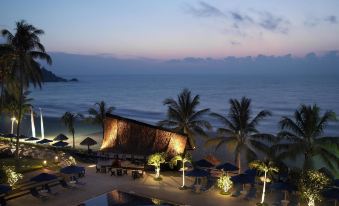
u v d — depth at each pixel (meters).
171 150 37.28
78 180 32.50
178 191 30.05
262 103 152.50
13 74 38.00
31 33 36.59
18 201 26.34
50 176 27.50
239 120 39.06
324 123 33.06
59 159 37.41
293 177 32.28
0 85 42.84
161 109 146.75
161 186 31.36
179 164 36.75
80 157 42.00
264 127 94.31
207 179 33.44
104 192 29.28
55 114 124.50
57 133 76.81
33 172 32.88
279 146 34.38
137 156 41.38
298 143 33.31
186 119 45.41
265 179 27.48
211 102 167.75
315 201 28.27
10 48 36.09
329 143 31.89
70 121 57.75
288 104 147.75
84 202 26.81
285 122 34.03
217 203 27.23
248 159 38.56
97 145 62.53
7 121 91.81
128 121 39.97
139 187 30.91
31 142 54.81
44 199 26.84
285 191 27.81
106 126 41.31
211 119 110.56
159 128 38.44
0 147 45.88
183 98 45.38
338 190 26.38
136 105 164.00
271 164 27.88
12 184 27.75
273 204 27.36
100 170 35.72
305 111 33.25
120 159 40.75
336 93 198.75
